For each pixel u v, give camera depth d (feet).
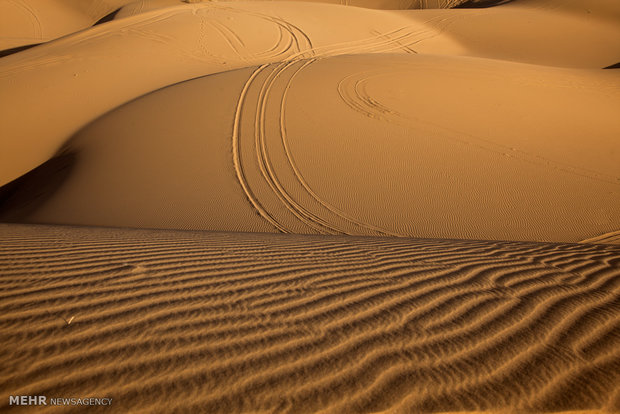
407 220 27.22
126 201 29.73
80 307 7.30
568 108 44.55
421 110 42.06
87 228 18.19
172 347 6.14
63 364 5.57
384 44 94.22
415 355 6.34
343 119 39.83
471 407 5.32
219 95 45.98
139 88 60.03
